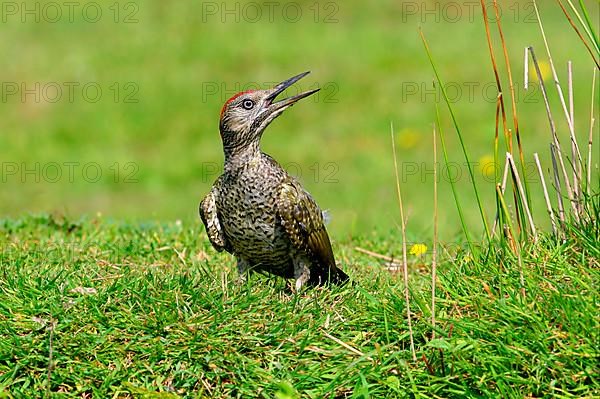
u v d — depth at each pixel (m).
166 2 30.70
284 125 24.22
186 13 30.02
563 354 8.13
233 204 10.38
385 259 12.66
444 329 8.66
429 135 23.16
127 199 21.25
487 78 25.23
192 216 14.59
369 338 8.91
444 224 17.89
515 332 8.39
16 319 9.03
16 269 10.12
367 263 12.22
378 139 23.34
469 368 8.24
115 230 13.36
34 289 9.39
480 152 22.05
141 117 24.86
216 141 23.98
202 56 27.50
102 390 8.49
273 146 23.30
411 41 27.78
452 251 12.05
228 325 8.98
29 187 21.84
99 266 10.76
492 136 22.50
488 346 8.38
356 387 8.27
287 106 10.48
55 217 14.28
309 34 28.61
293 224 10.26
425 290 9.40
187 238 12.74
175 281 9.62
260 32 28.75
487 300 8.76
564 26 27.83
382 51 27.28
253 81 26.19
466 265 9.50
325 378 8.51
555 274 9.01
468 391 8.19
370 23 29.36
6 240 12.57
